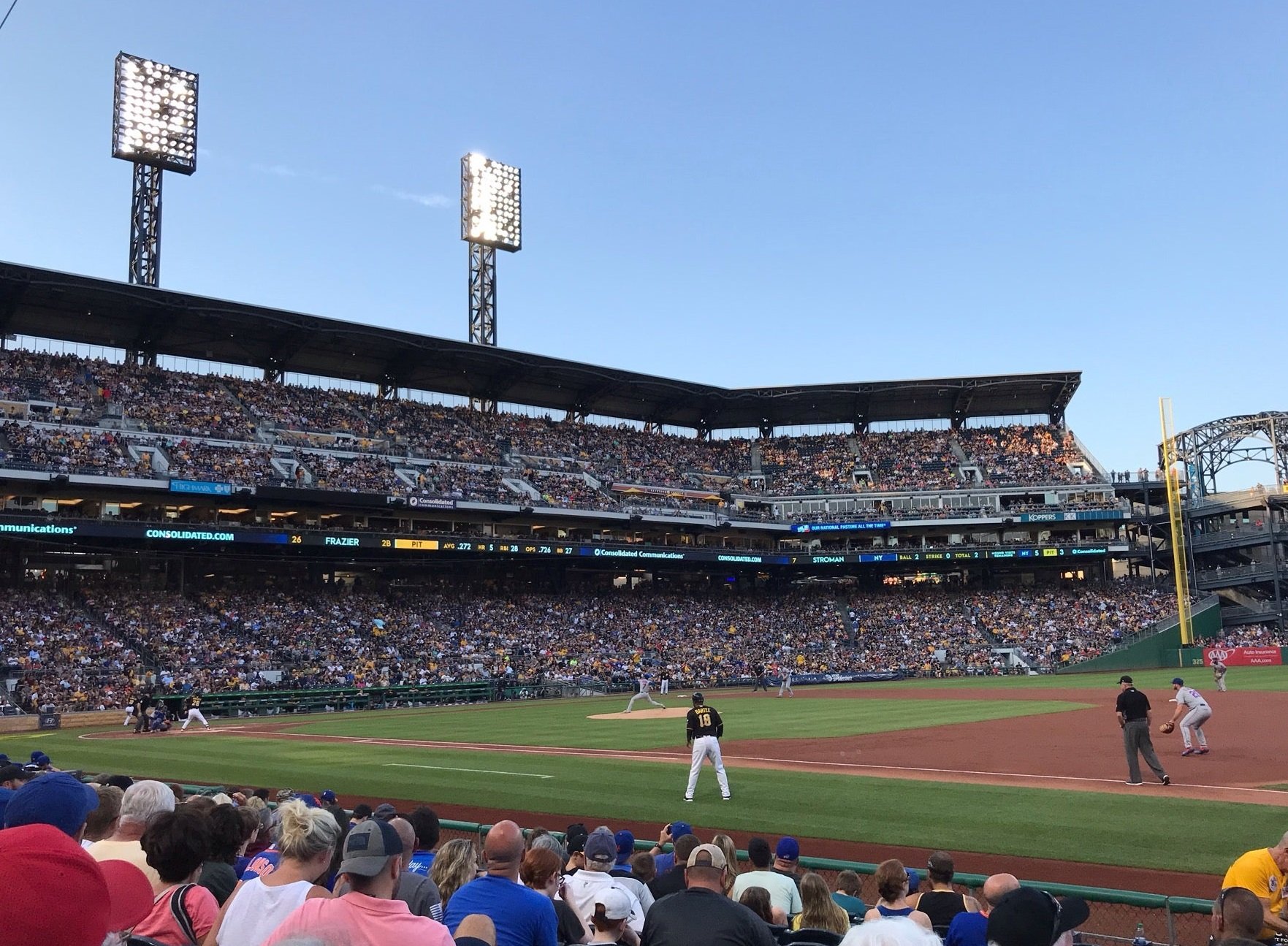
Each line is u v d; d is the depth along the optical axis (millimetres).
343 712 48906
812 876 7523
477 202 73625
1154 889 11578
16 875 2730
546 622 67750
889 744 26922
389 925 4320
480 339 74000
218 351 65562
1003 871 12586
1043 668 68938
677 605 75812
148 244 60219
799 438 90312
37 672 46125
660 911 5586
